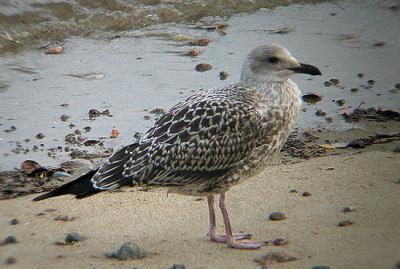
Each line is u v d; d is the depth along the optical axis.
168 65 13.61
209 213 8.45
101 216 8.91
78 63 13.67
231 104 8.31
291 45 14.50
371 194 9.12
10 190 9.77
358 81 13.14
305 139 11.10
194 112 8.27
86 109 12.10
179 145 8.17
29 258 7.90
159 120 8.46
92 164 10.54
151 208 9.12
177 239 8.28
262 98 8.45
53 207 9.22
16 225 8.71
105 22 14.97
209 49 14.28
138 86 12.85
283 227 8.38
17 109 12.05
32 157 10.69
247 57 8.61
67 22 14.75
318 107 12.19
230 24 15.38
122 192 9.55
